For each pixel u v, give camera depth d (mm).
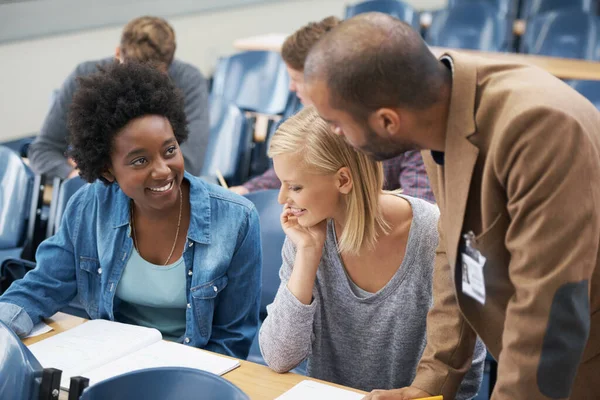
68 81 3166
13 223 2658
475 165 1042
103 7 4805
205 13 5641
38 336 1598
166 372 1106
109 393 1077
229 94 4562
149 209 1637
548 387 1005
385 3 5781
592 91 3598
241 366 1458
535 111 949
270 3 6234
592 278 1070
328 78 1025
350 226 1421
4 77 4281
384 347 1514
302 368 1781
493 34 5695
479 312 1163
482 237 1057
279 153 1380
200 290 1672
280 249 2125
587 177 938
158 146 1533
